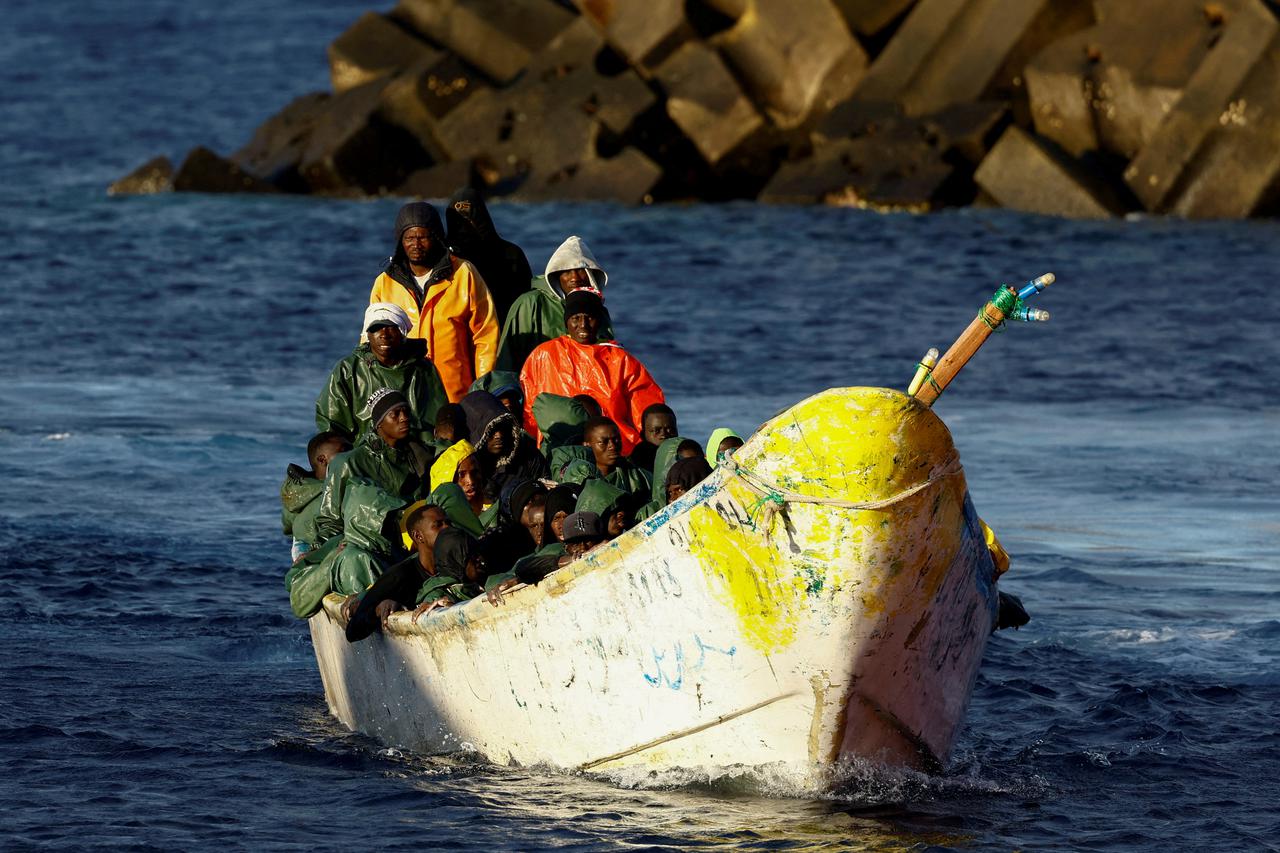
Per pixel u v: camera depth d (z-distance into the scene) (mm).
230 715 40500
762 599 31219
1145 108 127250
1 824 32188
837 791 33625
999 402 82062
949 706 33875
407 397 41938
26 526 57469
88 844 31203
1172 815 33469
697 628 31906
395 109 147250
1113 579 53219
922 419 30344
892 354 91875
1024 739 38594
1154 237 121312
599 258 119375
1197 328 97375
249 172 152250
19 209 140875
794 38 139875
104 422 74562
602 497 36219
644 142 141625
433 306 44688
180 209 141875
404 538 39125
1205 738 38562
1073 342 94812
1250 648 45781
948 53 135375
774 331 97812
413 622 36031
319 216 138250
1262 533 58969
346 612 37688
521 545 37844
